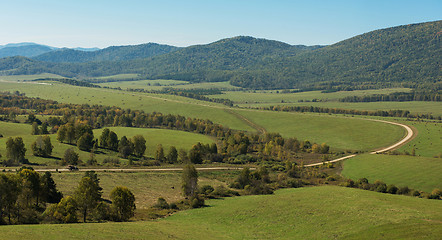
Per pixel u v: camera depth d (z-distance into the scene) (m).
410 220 61.31
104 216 75.19
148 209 87.50
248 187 116.75
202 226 71.50
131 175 125.75
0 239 49.94
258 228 68.38
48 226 59.94
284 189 117.00
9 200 65.88
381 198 82.12
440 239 52.41
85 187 74.25
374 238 55.50
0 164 129.62
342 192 90.75
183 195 103.62
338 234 59.62
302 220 69.69
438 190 109.25
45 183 82.06
